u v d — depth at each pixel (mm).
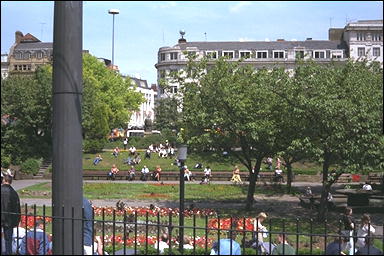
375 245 10023
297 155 27375
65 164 8414
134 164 61219
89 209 10320
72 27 8469
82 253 8188
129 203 33656
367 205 29250
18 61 128125
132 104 92312
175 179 53062
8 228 9773
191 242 14984
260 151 29641
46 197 37656
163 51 120625
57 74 8469
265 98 27453
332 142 22000
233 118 27938
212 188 43469
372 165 22078
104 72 83875
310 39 117312
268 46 112875
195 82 29219
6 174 10773
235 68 29766
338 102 21328
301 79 23391
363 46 110125
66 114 8438
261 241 11375
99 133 70375
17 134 62312
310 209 30516
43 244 9117
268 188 43375
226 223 21219
